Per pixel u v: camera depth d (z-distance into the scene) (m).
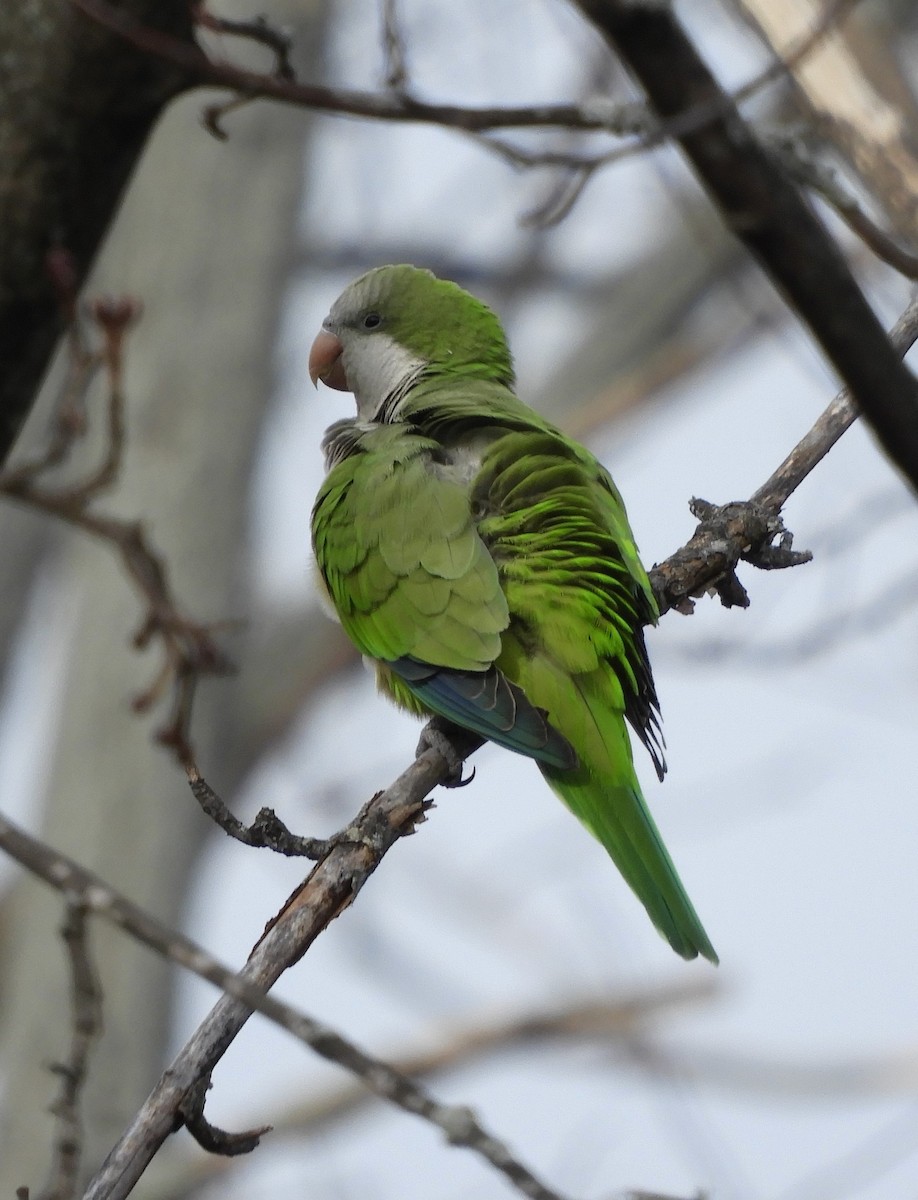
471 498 9.94
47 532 20.88
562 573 9.56
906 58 9.62
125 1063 15.59
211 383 17.06
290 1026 5.07
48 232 8.54
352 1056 5.02
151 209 17.28
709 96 5.47
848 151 8.36
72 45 8.16
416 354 12.28
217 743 18.06
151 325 17.08
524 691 9.48
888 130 8.28
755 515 9.84
